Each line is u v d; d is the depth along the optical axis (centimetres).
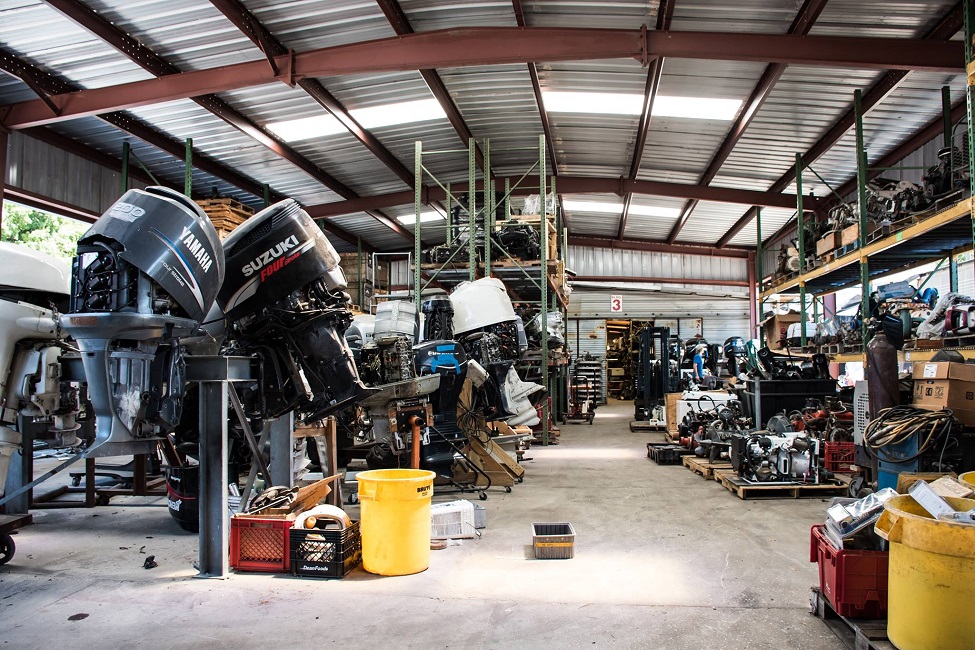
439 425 552
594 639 245
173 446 357
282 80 681
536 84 827
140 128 837
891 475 437
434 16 680
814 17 625
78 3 584
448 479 561
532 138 1028
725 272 1856
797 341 1029
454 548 374
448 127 959
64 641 244
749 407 783
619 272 1869
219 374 321
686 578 318
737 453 581
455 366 549
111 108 691
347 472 638
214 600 288
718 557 355
